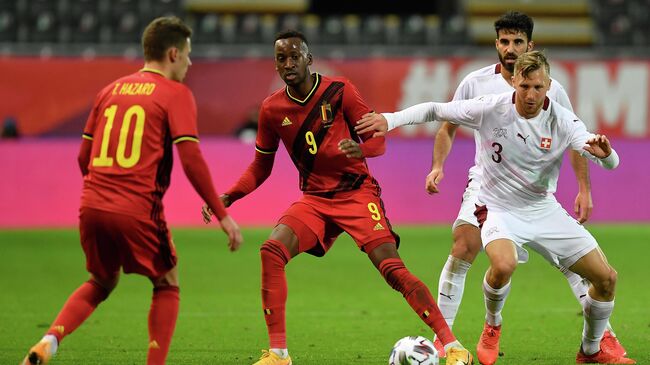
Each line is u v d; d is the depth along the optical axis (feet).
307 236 71.26
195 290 120.37
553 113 68.69
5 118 201.26
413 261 148.25
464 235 76.43
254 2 269.85
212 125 203.51
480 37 262.67
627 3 261.24
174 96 61.16
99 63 201.98
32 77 201.67
